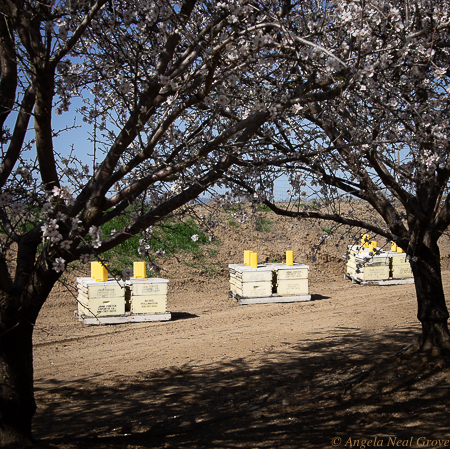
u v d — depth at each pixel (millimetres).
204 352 7102
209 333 8281
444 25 3775
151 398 5211
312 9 4504
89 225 3352
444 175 4793
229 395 5258
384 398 4727
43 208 2850
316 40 4309
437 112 4543
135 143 4695
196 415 4656
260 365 6344
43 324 8672
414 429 3947
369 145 4512
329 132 4930
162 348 7375
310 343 7398
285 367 6195
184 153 4328
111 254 11898
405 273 13570
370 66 3240
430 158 4461
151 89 3533
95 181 3412
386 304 10531
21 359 3488
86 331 8344
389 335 7562
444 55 5109
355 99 4582
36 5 3420
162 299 9266
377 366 5699
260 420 4457
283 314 9750
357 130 4703
